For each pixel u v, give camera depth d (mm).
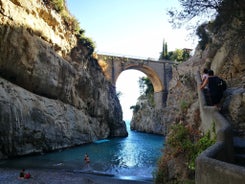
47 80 39625
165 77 80000
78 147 43375
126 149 44531
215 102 10742
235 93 10430
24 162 28250
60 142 39312
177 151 11742
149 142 57281
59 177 22219
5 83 31391
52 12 44375
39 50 37688
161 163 12922
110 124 66188
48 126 36906
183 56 86875
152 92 95375
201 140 9797
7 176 21391
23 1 36094
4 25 31312
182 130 12438
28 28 36531
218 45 19531
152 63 78562
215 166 4762
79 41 56000
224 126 7227
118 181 22188
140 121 95562
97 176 24047
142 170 27719
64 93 44875
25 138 32156
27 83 36406
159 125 80562
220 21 16031
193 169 10008
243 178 4145
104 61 70938
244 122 9359
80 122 47562
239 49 14688
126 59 74312
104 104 62219
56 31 46219
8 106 29469
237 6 13898
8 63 32906
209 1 14492
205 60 24422
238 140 8211
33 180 20656
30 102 34344
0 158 28375
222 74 16969
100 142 53469
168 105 39688
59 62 42594
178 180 10805
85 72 53281
